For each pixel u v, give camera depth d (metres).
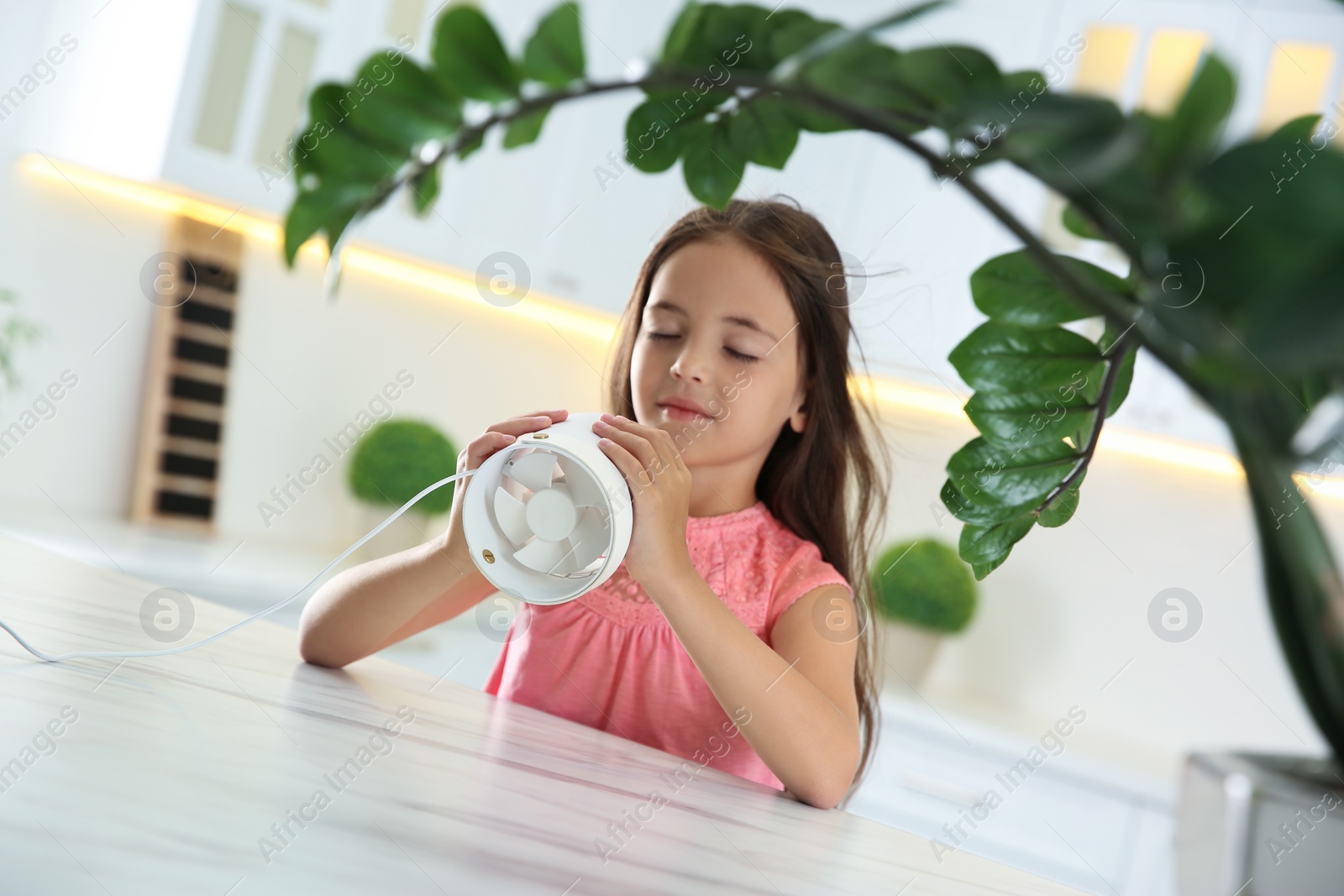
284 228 0.34
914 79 0.22
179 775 0.37
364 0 2.31
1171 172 0.17
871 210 2.15
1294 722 2.16
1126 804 1.85
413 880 0.31
